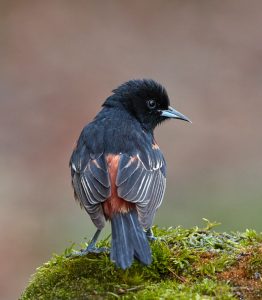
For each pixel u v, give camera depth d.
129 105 9.16
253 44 22.97
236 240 7.70
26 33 23.67
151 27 23.94
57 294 6.97
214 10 24.34
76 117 20.73
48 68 22.36
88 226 15.90
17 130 20.14
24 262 15.64
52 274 7.29
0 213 16.84
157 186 8.20
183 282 6.97
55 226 16.23
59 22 24.09
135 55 22.89
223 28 23.67
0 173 18.50
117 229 7.29
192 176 17.70
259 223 14.64
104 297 6.83
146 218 7.43
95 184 7.71
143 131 8.71
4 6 24.52
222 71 22.09
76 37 23.58
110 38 23.56
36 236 16.11
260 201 15.41
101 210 7.54
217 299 6.50
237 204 15.25
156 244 7.39
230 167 18.09
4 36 23.55
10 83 21.78
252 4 24.33
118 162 8.01
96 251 7.56
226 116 20.23
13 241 16.05
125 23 24.12
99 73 22.25
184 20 24.12
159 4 24.67
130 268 7.20
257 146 19.08
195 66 22.38
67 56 22.83
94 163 7.98
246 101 20.91
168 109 9.41
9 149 19.52
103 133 8.38
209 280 6.83
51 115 20.69
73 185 8.23
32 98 21.22
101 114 8.91
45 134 20.05
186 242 7.61
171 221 14.66
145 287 6.87
